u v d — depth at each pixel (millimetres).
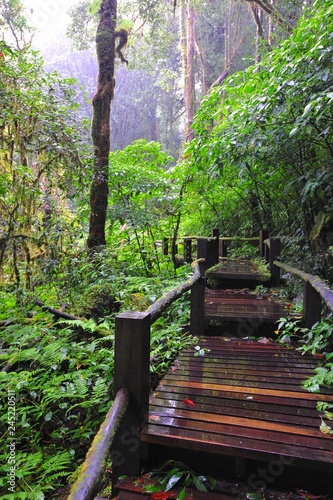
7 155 4254
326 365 2234
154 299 3771
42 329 3135
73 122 4797
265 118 3633
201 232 8383
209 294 4383
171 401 1887
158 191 6012
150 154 6656
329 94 2623
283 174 4707
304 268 4254
